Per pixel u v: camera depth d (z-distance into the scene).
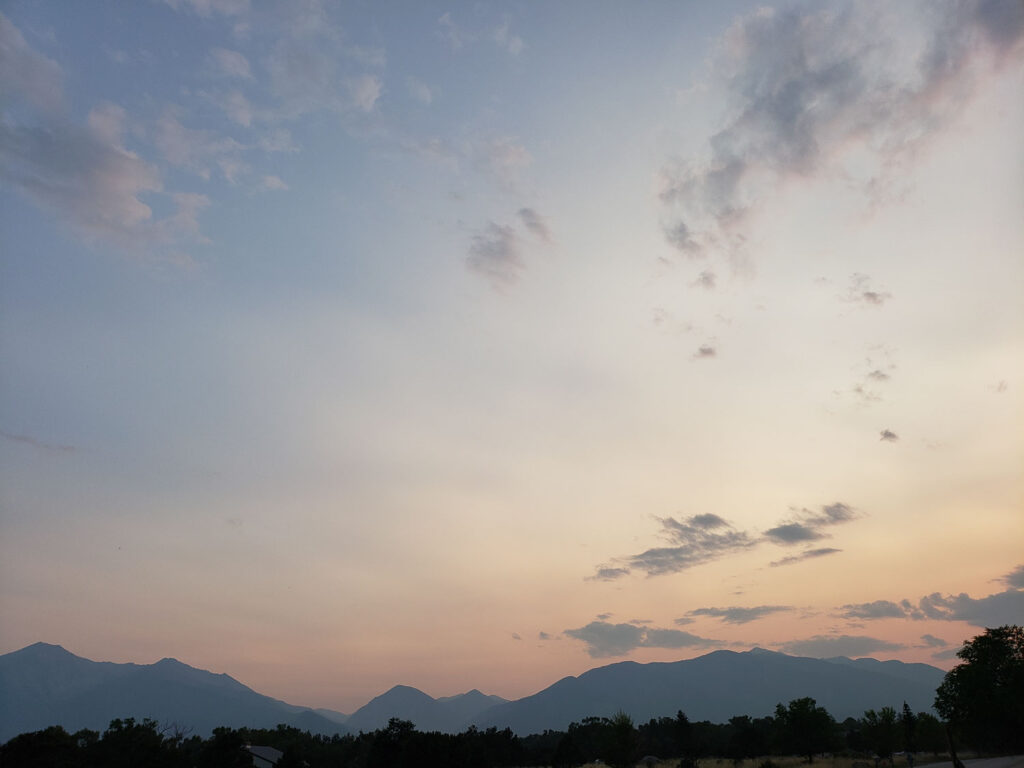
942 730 86.44
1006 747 70.44
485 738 120.56
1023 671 69.38
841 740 102.56
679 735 117.12
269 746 123.50
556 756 97.19
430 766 69.88
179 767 81.81
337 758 117.00
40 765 74.31
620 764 78.88
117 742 83.38
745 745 100.81
